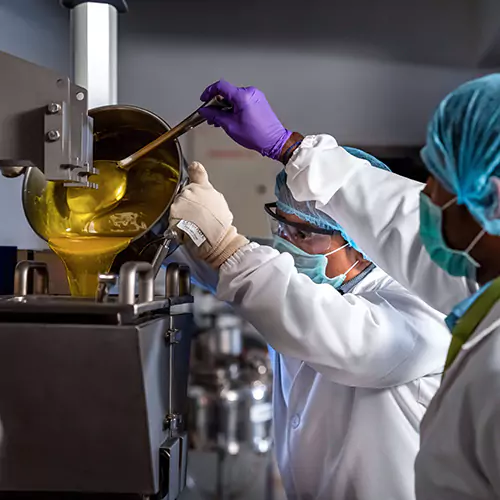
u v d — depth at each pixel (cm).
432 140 100
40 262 136
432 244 103
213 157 326
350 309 132
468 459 94
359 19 301
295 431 152
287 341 131
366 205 129
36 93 111
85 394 105
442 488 97
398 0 299
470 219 97
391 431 139
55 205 136
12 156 112
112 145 141
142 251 131
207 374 295
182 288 144
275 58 304
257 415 284
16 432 108
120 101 304
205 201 133
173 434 125
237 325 318
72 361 103
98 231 136
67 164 111
